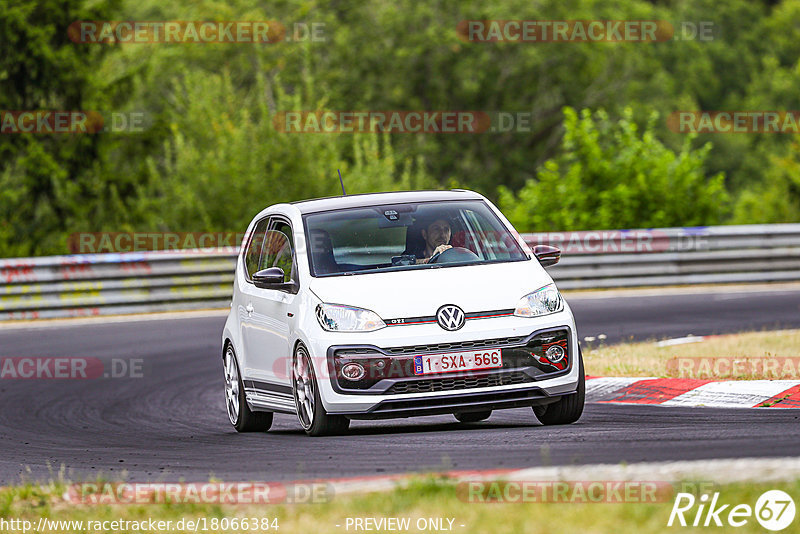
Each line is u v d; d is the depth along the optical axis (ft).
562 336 96.43
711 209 329.93
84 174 426.92
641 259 254.06
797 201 427.33
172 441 109.81
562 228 329.11
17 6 420.77
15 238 418.10
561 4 622.13
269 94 569.23
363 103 609.42
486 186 610.24
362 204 108.68
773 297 220.64
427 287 96.63
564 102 639.35
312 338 95.91
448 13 621.31
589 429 93.76
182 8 620.90
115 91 438.40
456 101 625.82
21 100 430.20
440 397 92.94
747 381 113.91
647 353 143.13
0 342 200.03
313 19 621.31
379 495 66.13
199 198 349.41
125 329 211.61
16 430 123.75
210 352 180.55
